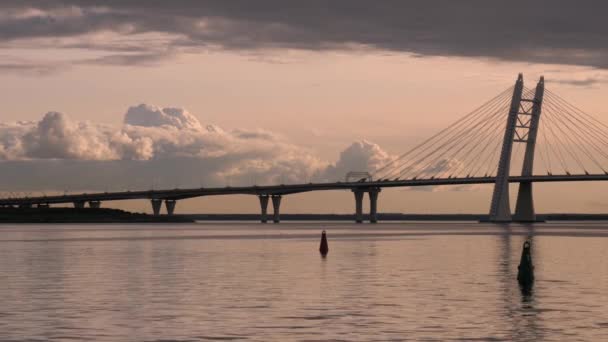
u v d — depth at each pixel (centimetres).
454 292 4516
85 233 18625
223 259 7625
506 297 4275
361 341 2970
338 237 15488
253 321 3422
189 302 4047
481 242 12619
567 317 3541
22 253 8775
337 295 4359
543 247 10619
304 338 3027
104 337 3030
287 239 14000
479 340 2994
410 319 3484
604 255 8438
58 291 4562
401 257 7988
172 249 9800
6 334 3084
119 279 5341
